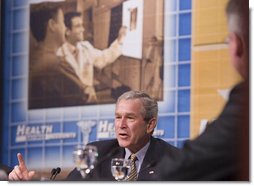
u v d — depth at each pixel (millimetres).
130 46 4871
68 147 5031
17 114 5168
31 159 5113
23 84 5199
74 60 5074
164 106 4707
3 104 5184
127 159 3848
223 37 4531
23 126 5156
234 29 3242
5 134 5164
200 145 3045
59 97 5105
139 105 4020
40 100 5160
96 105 4973
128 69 4875
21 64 5203
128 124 4008
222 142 3020
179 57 4680
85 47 5039
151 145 4008
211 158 3016
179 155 3086
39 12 5199
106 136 4930
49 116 5117
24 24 5223
